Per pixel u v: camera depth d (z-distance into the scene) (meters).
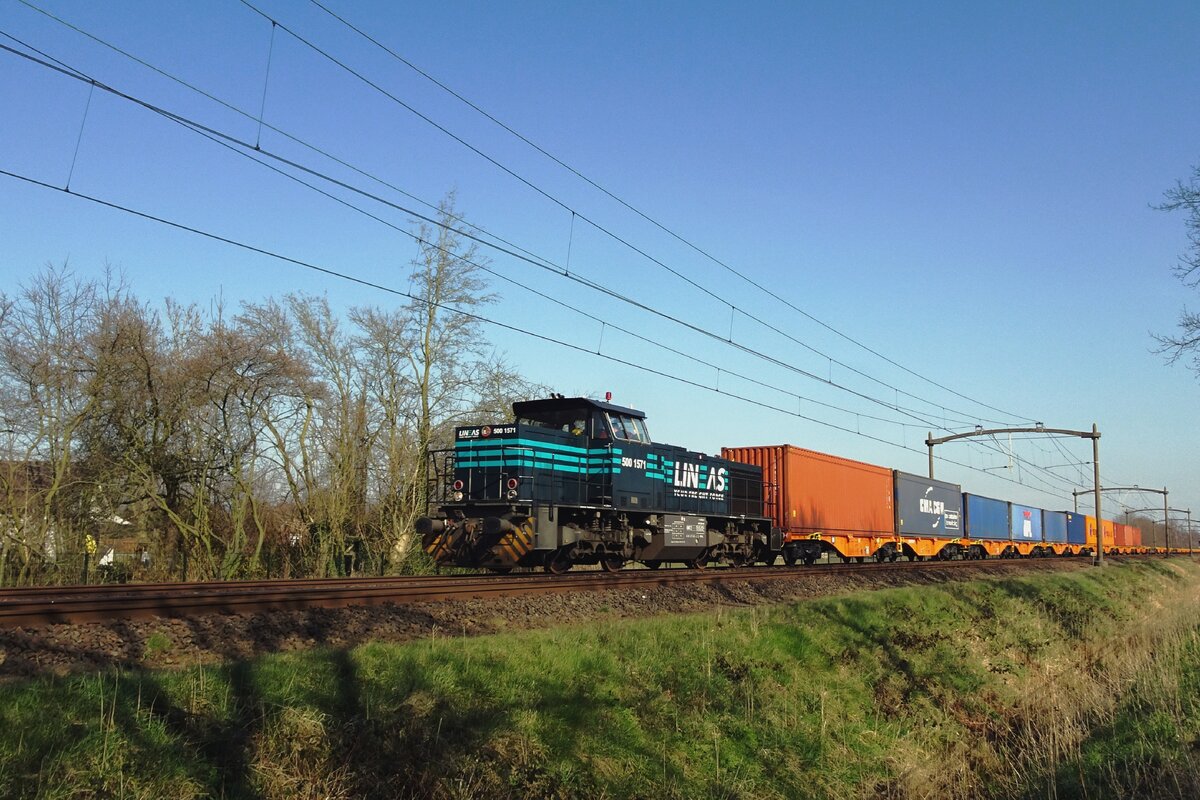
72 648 9.04
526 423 20.45
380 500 31.97
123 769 6.44
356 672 8.48
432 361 31.88
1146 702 14.74
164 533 28.34
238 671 7.90
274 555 30.52
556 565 19.77
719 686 11.27
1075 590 26.11
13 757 6.11
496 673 9.34
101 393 25.64
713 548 24.53
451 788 7.61
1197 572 51.59
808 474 29.33
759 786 9.72
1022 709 14.30
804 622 14.56
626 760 9.00
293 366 28.45
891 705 12.80
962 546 41.22
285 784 6.97
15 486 24.91
